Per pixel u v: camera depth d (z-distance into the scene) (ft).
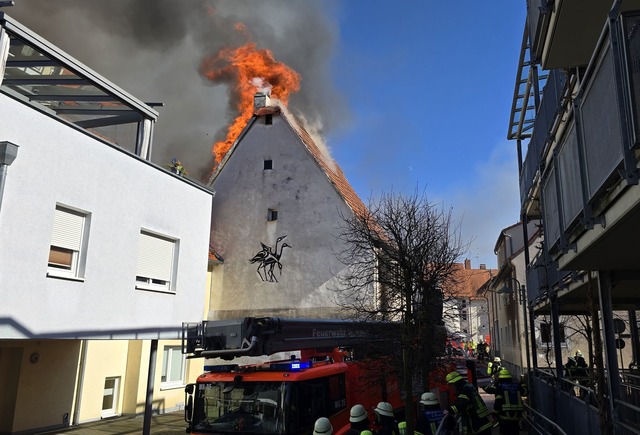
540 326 78.89
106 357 47.09
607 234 15.81
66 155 29.14
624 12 11.52
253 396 24.18
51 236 28.04
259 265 63.10
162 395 51.67
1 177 25.00
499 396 32.94
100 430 41.68
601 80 13.62
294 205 63.31
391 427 18.95
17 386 38.32
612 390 21.54
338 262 59.16
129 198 33.83
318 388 25.81
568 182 19.02
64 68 31.01
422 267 29.58
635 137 11.04
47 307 27.43
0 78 27.04
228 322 24.07
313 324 29.12
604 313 22.52
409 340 26.50
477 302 161.27
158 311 35.99
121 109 36.68
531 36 28.02
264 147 66.74
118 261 32.55
